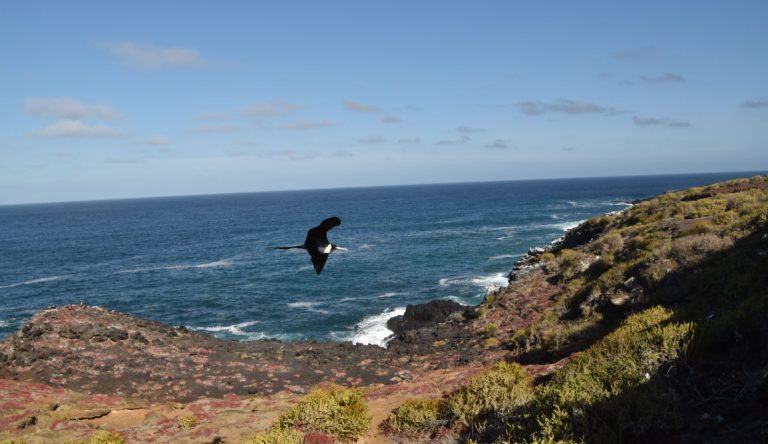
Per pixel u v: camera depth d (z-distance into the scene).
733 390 10.35
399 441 13.49
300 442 13.41
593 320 24.98
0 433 17.39
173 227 169.00
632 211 48.44
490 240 97.19
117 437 15.90
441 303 45.41
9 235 160.38
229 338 45.38
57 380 24.73
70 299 63.03
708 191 45.50
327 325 47.59
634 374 11.62
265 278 71.00
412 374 27.06
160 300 60.25
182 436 16.31
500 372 15.16
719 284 19.97
